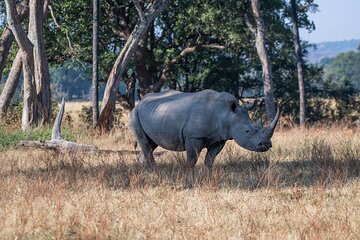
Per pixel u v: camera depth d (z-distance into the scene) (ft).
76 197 70.79
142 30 184.96
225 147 116.16
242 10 241.76
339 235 56.95
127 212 64.95
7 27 191.21
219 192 74.64
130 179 79.66
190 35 265.75
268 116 227.81
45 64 167.02
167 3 187.42
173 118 91.35
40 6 167.32
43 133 138.92
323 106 306.14
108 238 55.83
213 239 56.18
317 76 322.14
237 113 88.63
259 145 86.58
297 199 72.38
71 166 92.68
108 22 254.06
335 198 73.20
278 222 62.18
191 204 69.00
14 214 61.11
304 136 143.23
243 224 61.26
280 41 261.85
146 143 97.86
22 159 107.65
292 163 96.53
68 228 58.03
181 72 281.54
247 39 247.70
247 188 78.54
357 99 312.71
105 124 180.24
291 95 304.09
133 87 268.82
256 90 300.40
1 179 82.02
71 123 179.42
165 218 62.18
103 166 92.17
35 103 164.76
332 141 128.88
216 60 280.92
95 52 187.01
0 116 185.78
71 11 241.76
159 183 79.61
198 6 244.83
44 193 71.97
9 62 251.60
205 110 89.86
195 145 90.12
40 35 167.02
